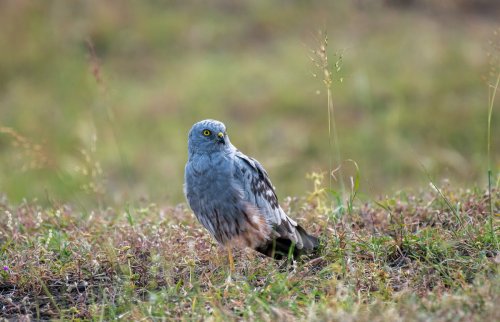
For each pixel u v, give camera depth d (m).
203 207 8.44
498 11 22.00
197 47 20.62
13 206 10.58
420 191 10.25
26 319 7.18
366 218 9.02
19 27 20.70
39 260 8.26
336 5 21.77
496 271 7.12
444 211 9.02
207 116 17.88
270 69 19.36
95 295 7.73
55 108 18.16
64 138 16.89
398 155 15.82
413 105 17.61
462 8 22.09
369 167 15.63
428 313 6.41
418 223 8.70
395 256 8.08
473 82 18.08
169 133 17.20
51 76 19.47
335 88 18.06
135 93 18.84
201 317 6.81
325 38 9.55
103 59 20.23
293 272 7.56
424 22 21.28
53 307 7.60
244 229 8.30
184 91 18.75
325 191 9.62
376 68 18.92
